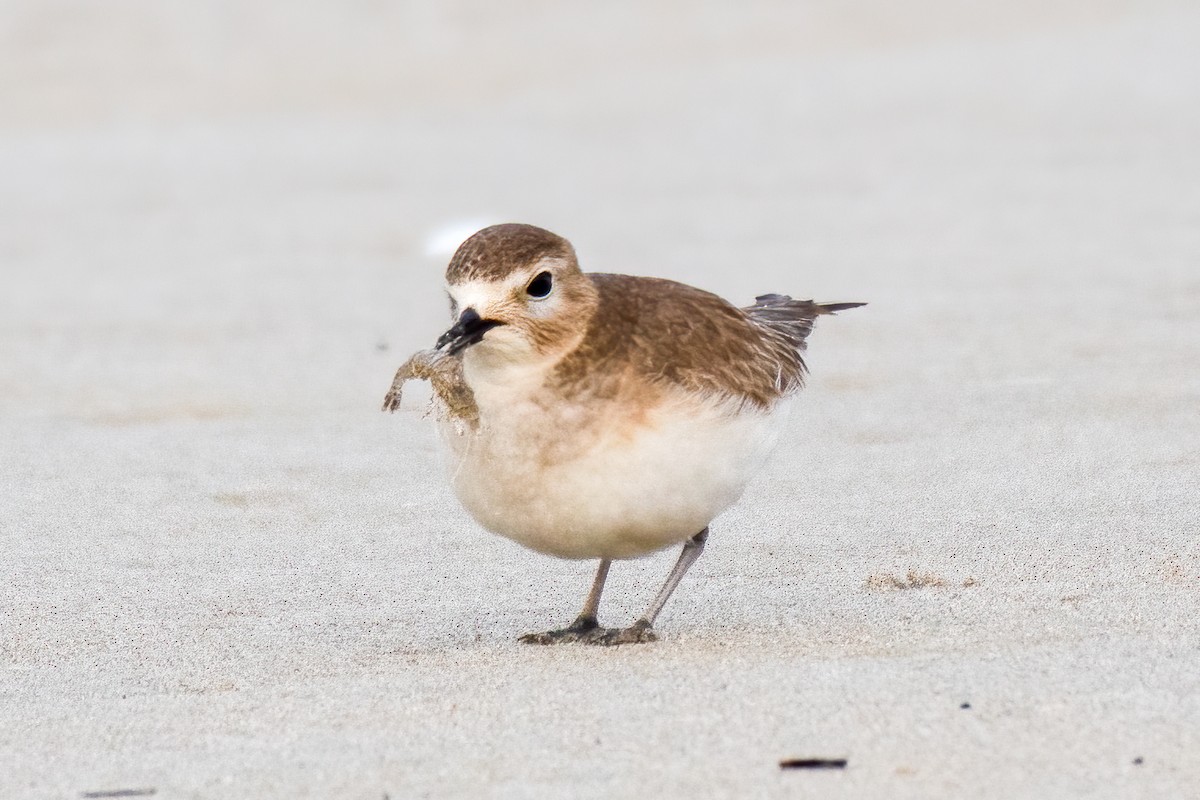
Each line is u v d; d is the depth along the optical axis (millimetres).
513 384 8219
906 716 7082
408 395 14336
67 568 10195
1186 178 22641
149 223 23328
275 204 24359
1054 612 8688
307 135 30203
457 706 7527
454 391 8258
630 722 7176
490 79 35219
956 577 9500
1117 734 6812
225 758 6977
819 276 18234
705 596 9453
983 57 34500
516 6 41656
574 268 8289
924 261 18750
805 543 10359
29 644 8836
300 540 10727
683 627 8844
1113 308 16234
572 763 6730
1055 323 15781
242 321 17391
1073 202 21594
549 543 8570
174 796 6582
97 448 12945
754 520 10859
